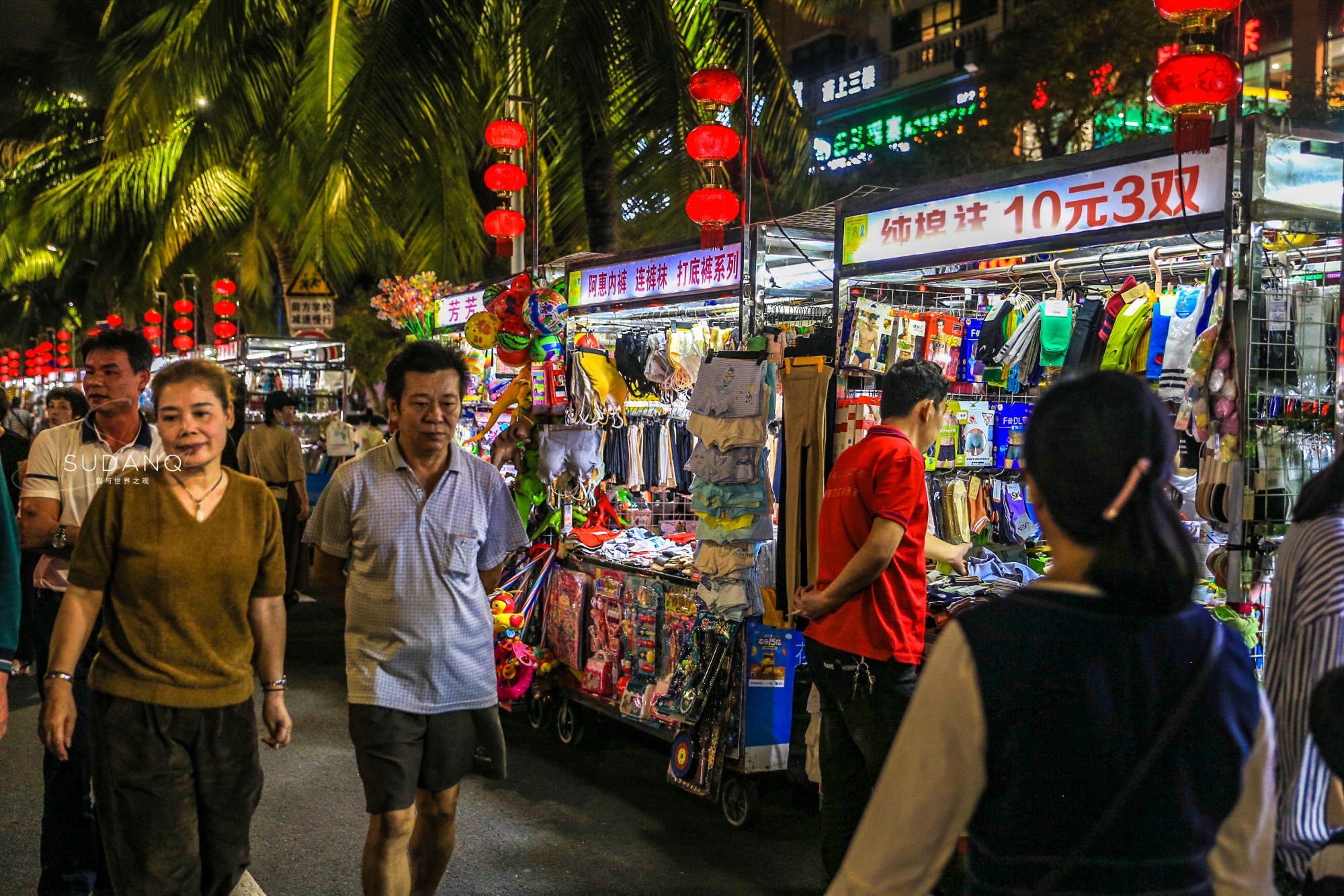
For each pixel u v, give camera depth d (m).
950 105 28.28
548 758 4.98
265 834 3.91
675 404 5.57
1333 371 3.08
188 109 13.49
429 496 2.78
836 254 4.13
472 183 13.09
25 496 3.06
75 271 27.47
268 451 8.13
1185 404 3.13
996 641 1.17
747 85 5.04
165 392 2.49
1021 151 17.52
